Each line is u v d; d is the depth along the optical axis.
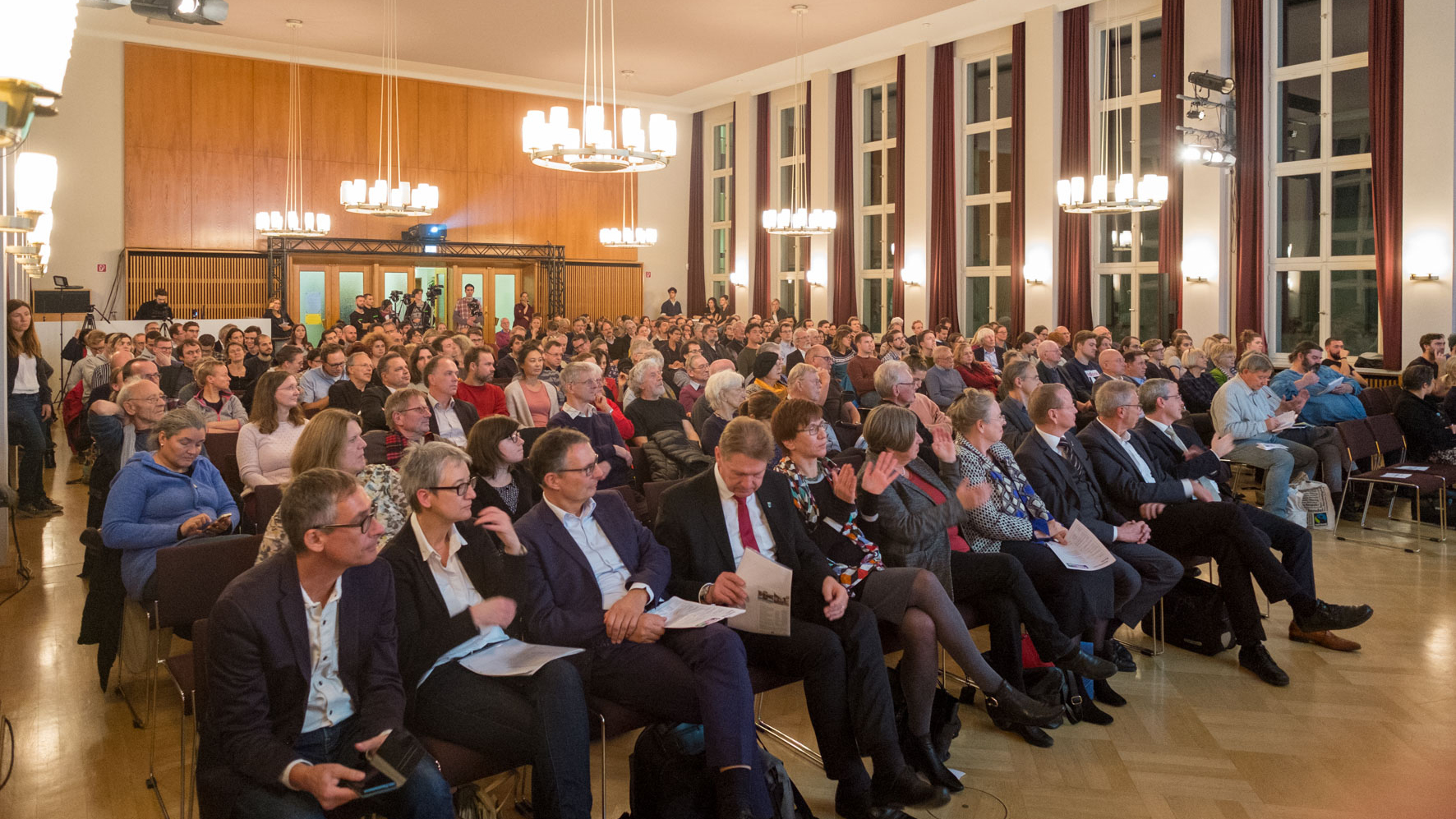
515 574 2.76
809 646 2.86
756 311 18.62
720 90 18.52
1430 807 2.94
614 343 14.56
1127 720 3.62
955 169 14.91
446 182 18.66
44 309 13.24
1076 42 13.09
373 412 5.49
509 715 2.44
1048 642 3.42
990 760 3.29
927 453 4.49
